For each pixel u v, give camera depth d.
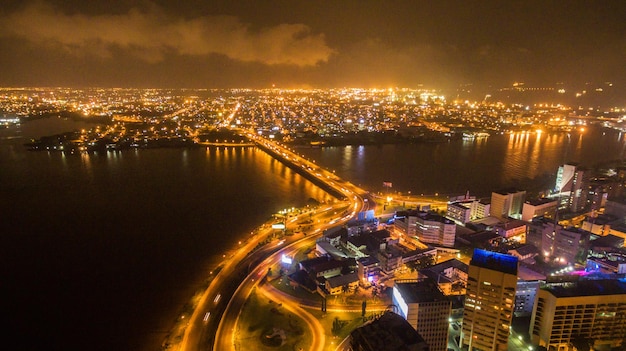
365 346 155.25
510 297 195.12
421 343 155.88
